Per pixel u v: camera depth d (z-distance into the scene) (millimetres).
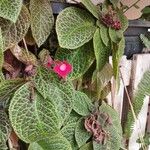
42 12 259
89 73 314
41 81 256
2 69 264
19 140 284
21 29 248
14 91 253
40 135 253
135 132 408
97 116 306
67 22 268
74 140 302
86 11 281
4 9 224
